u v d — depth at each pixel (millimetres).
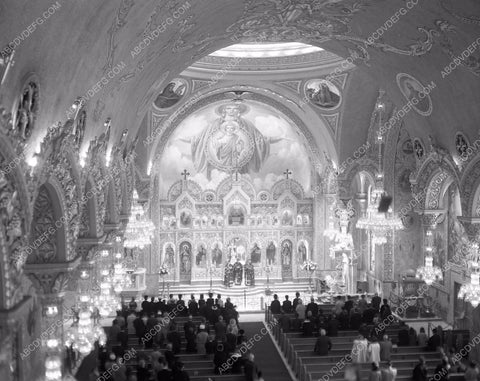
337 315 26547
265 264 42062
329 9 20578
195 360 21688
